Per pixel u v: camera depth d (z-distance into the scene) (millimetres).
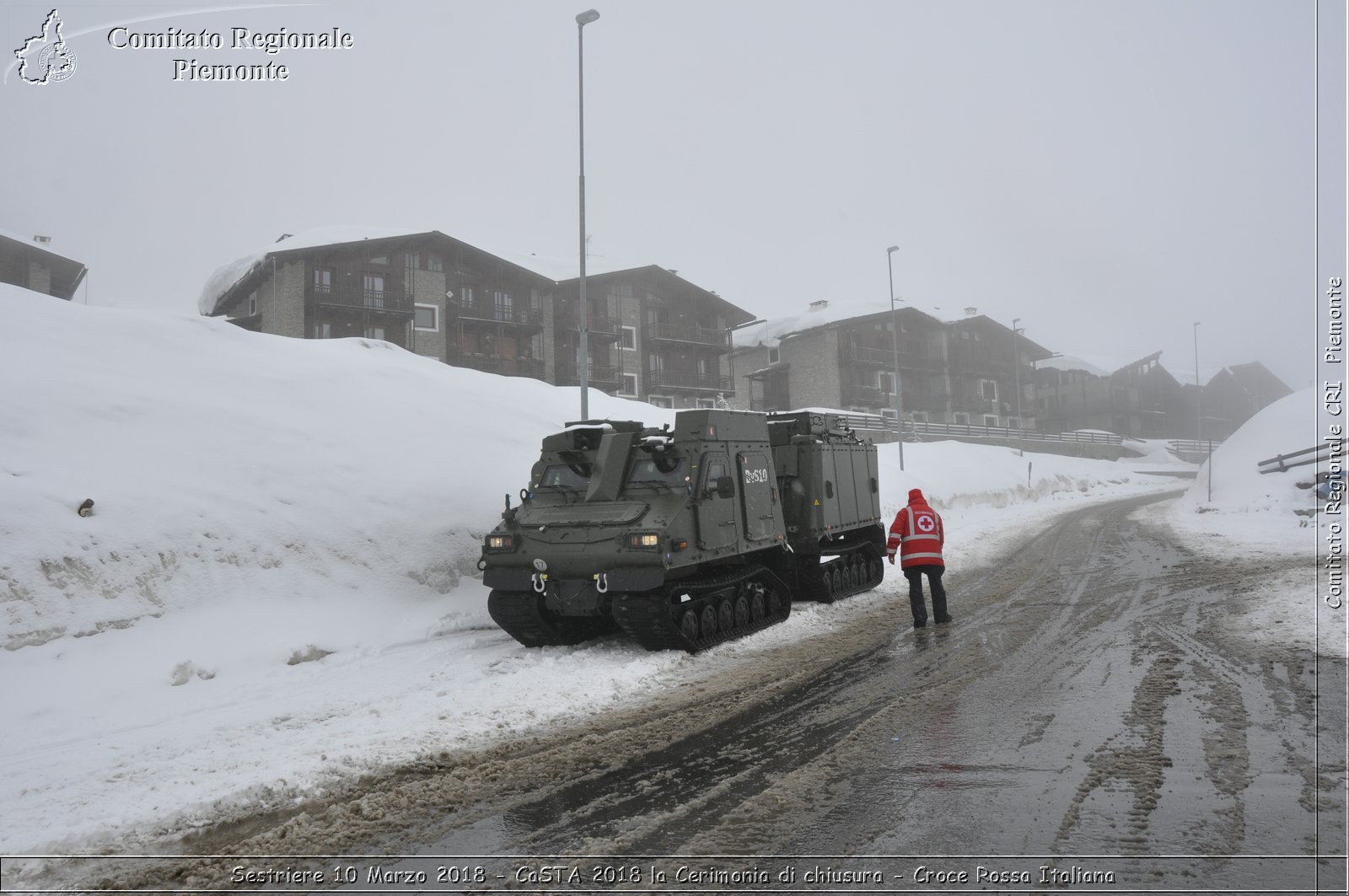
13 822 5242
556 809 5145
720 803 5105
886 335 61000
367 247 40625
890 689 7738
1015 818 4625
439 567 12617
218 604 10164
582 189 16453
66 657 8617
